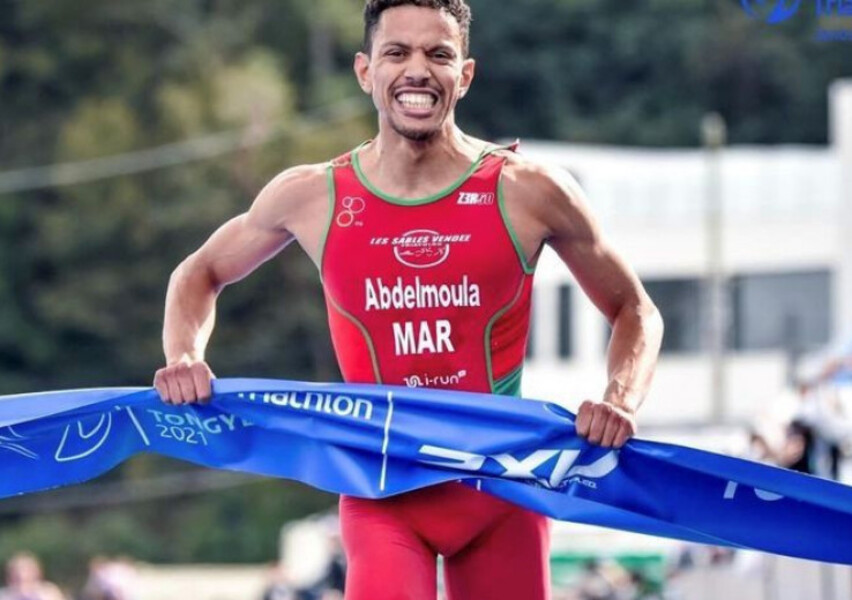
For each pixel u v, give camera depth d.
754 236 48.00
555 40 69.12
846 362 17.09
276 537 59.47
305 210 9.44
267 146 62.66
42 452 9.94
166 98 63.91
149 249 62.84
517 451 9.41
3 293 63.19
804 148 69.69
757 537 9.66
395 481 9.43
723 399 41.25
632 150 67.75
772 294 48.22
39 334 63.19
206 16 69.25
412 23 9.13
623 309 9.49
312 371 62.81
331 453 9.53
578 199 9.37
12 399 9.77
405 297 9.34
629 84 69.38
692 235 47.12
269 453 9.73
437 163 9.30
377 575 9.35
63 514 60.50
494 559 9.63
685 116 68.44
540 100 68.62
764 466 9.46
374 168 9.38
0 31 67.94
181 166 62.84
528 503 9.50
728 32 69.38
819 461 16.27
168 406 9.72
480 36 68.69
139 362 62.69
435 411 9.41
